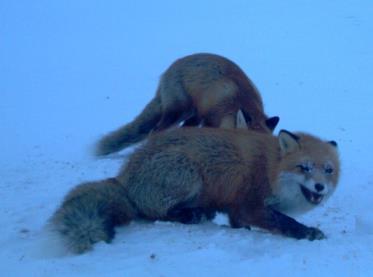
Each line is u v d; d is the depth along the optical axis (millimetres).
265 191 9008
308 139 8906
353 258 7879
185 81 14891
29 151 16062
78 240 8367
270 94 21062
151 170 9227
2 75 25172
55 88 23219
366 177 13195
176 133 9383
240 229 9273
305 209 9062
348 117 18422
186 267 7652
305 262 7734
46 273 7641
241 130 9500
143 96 21969
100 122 19047
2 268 7922
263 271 7523
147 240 8602
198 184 9188
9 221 10328
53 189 12531
